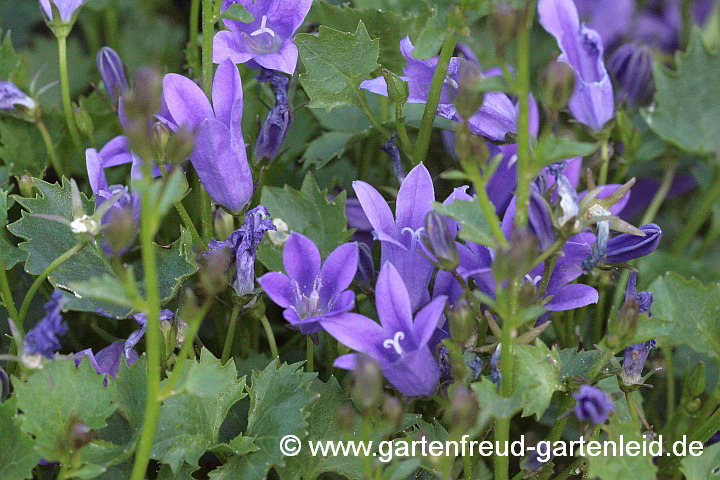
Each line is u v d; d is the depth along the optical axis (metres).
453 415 0.51
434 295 0.55
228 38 0.58
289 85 0.62
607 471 0.53
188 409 0.55
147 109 0.50
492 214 0.52
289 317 0.53
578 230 0.53
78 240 0.55
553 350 0.54
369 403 0.51
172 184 0.50
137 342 0.58
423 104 0.64
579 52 0.60
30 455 0.53
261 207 0.56
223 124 0.55
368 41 0.59
